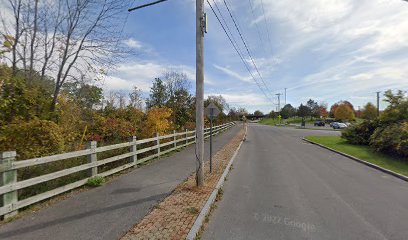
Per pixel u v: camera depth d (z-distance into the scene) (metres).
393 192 7.43
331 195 7.00
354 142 19.44
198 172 7.00
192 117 28.20
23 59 9.79
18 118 7.84
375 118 19.27
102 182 7.04
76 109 11.96
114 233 4.16
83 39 10.86
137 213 5.02
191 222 4.68
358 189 7.68
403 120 15.35
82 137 10.53
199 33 6.80
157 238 4.04
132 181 7.46
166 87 33.03
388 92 16.77
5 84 7.73
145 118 16.05
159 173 8.59
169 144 14.02
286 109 121.00
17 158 6.71
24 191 5.88
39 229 4.23
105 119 13.05
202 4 6.82
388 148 14.27
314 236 4.49
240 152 15.73
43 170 6.57
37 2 9.91
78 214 4.90
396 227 4.95
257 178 8.85
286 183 8.22
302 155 14.71
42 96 9.56
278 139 26.00
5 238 3.90
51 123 7.87
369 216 5.50
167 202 5.71
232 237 4.39
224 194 6.90
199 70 6.83
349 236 4.53
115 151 9.70
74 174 7.18
